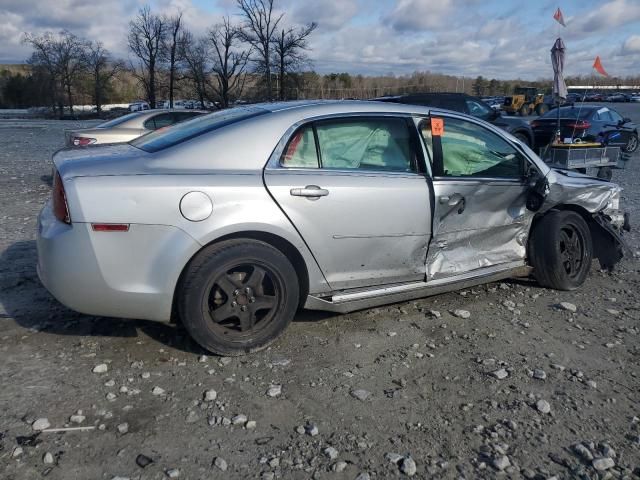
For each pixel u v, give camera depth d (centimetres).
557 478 260
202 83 5138
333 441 283
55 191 340
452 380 344
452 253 438
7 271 506
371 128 400
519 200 462
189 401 314
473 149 443
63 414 298
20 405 304
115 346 371
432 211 410
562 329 420
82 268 326
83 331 390
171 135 389
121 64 6525
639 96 6194
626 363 371
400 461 269
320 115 384
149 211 329
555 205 485
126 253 329
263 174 356
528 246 484
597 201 504
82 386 324
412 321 426
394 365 360
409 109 420
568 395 329
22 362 348
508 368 359
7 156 1553
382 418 303
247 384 332
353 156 392
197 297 342
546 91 4631
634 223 777
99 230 324
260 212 349
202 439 282
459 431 293
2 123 3931
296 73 4294
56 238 328
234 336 360
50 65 6291
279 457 270
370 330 409
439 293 433
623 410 316
